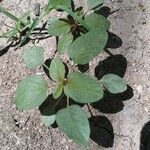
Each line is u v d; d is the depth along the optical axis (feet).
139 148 0.60
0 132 0.64
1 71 0.69
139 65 0.66
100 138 0.61
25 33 0.71
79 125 0.55
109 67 0.66
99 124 0.62
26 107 0.58
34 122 0.64
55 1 0.67
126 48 0.67
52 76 0.60
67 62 0.68
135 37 0.68
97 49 0.59
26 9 0.74
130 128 0.61
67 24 0.66
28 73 0.68
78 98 0.56
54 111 0.61
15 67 0.69
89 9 0.68
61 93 0.59
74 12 0.70
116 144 0.61
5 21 0.73
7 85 0.68
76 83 0.57
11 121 0.65
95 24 0.64
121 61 0.66
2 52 0.71
